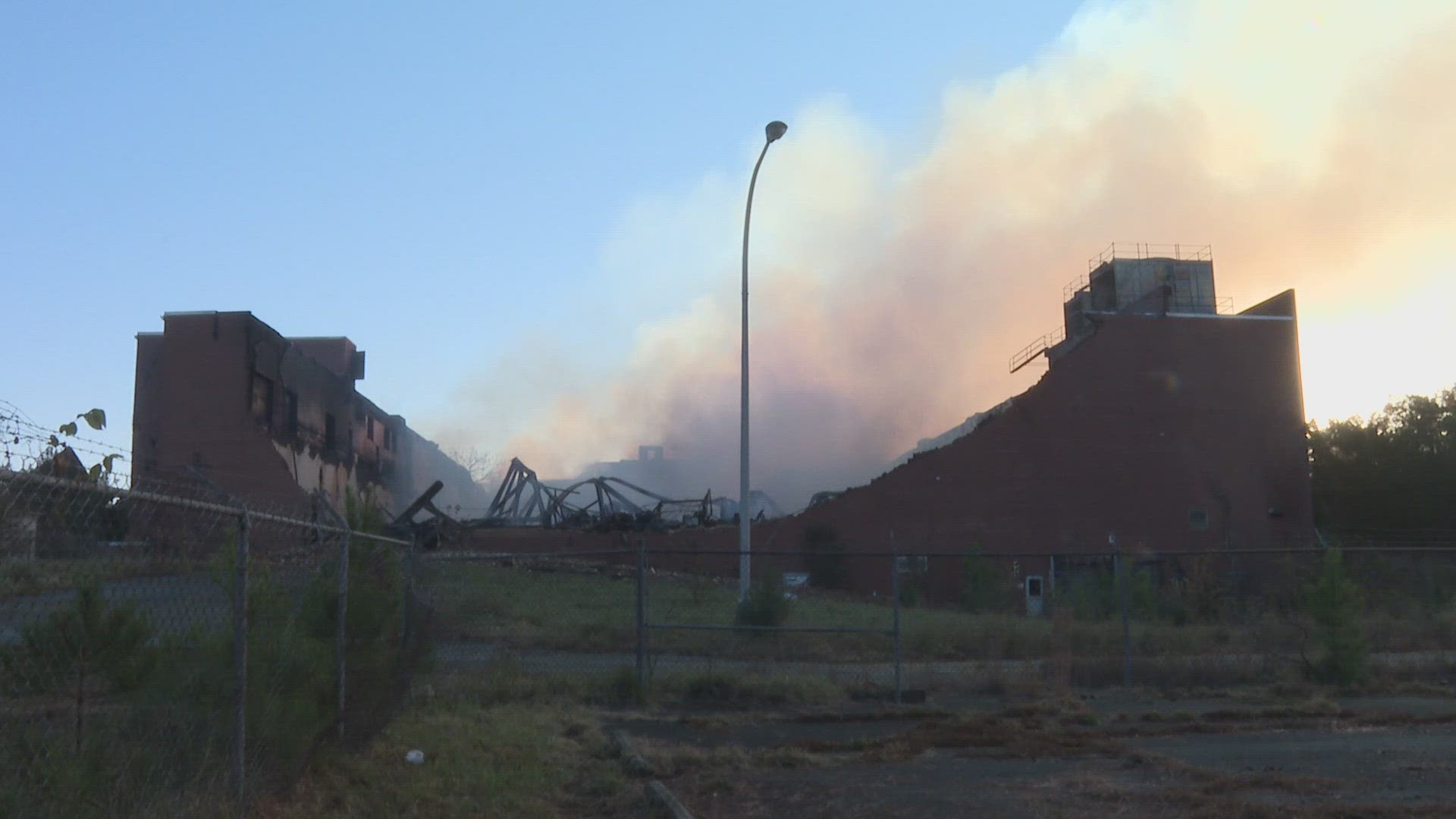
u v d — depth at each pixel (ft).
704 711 47.96
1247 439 178.19
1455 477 222.69
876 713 47.29
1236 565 172.14
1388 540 215.72
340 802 28.32
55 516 19.70
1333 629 57.21
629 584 109.50
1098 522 172.45
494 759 35.06
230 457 162.91
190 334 166.50
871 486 169.27
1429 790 32.37
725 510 215.92
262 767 26.11
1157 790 32.65
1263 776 34.55
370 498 36.29
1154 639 69.46
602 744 39.04
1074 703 49.80
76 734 20.74
